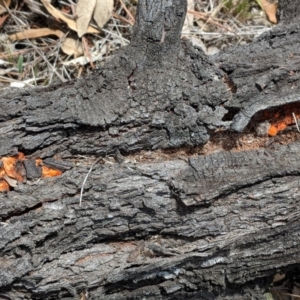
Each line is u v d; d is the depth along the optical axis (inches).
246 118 45.8
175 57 46.9
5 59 58.0
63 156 45.6
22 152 45.2
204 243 46.3
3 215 44.1
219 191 45.5
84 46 58.6
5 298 44.6
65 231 44.9
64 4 59.2
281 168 46.1
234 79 46.9
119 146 46.0
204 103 46.4
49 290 44.9
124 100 46.0
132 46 46.8
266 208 46.4
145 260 45.9
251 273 48.6
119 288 46.9
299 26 48.9
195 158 46.1
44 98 45.7
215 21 61.1
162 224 46.0
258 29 61.2
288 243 47.6
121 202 45.3
